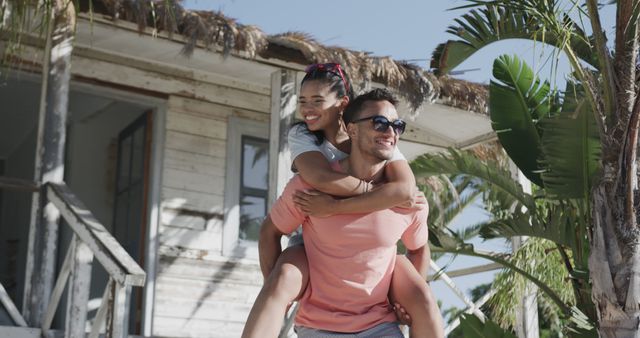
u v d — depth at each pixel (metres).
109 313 6.50
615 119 6.26
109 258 6.59
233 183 10.17
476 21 7.14
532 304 10.00
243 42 8.16
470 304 10.38
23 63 9.14
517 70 7.96
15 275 11.78
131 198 10.26
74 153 11.09
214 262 9.91
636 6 6.09
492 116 8.04
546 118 7.34
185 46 7.98
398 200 3.40
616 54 6.27
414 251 3.71
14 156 12.70
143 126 10.09
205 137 10.11
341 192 3.42
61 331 7.32
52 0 6.54
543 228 7.49
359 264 3.43
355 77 8.53
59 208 7.26
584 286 7.39
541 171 7.23
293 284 3.40
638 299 6.08
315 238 3.49
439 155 8.21
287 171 8.78
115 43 9.15
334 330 3.44
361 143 3.48
